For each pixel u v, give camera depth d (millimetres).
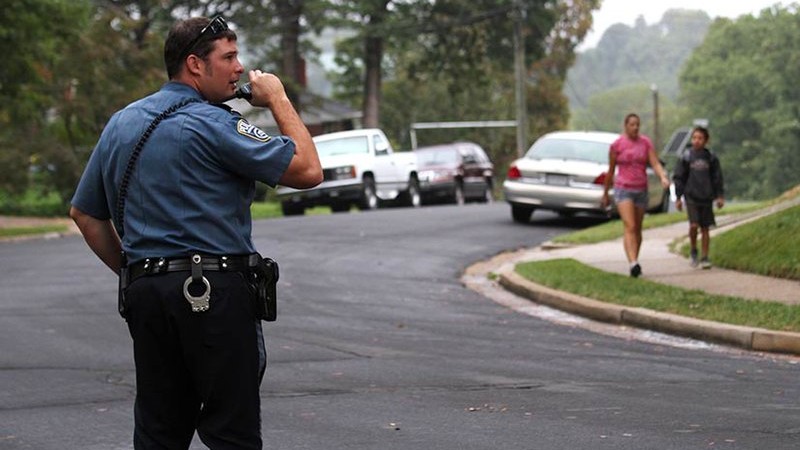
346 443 10750
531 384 13703
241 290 7000
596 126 168000
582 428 11234
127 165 7074
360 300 22125
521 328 18797
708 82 140375
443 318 19922
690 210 23312
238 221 7105
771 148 131500
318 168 7180
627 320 19062
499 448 10508
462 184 57344
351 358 15695
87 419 12008
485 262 28891
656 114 104312
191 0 82938
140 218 7051
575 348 16703
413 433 11141
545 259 26719
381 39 87500
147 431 7270
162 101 7191
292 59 87188
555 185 35812
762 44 134750
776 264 21703
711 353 16328
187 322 6922
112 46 51406
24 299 21859
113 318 19453
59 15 40906
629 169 22750
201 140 7000
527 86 110938
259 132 7098
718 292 20312
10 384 13922
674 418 11641
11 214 48312
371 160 48844
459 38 89000
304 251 30312
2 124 48625
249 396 7062
